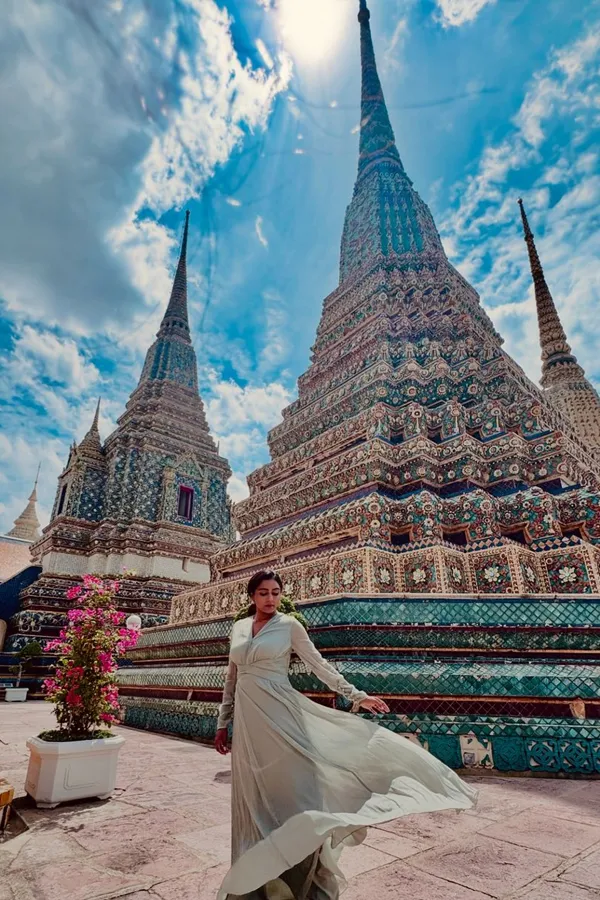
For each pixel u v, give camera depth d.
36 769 4.52
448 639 6.12
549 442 9.63
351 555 7.71
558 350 25.38
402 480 9.72
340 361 14.81
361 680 5.78
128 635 5.48
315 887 2.25
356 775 2.49
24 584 22.84
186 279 37.12
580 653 5.79
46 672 18.70
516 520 8.39
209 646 8.77
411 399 11.35
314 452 12.33
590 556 7.11
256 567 11.18
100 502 25.39
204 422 30.39
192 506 27.20
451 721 5.42
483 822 3.66
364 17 29.03
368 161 22.28
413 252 16.58
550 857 2.99
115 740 4.80
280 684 2.68
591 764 4.95
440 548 7.29
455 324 13.55
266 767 2.43
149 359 33.00
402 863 2.94
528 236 27.95
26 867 3.00
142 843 3.41
